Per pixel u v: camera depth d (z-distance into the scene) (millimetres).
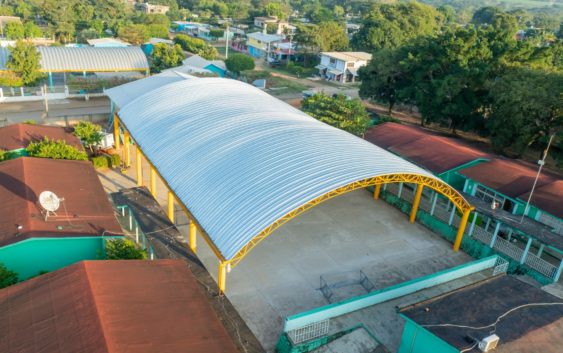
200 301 15961
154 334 13492
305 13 190625
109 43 83000
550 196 25797
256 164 21828
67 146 29094
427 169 30984
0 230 19797
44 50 56000
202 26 124375
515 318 15969
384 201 32719
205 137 26016
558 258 25938
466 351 13820
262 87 66812
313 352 16797
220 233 18328
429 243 27141
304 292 21516
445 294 17453
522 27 182250
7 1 124812
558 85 35906
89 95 54719
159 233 22875
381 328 18906
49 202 20734
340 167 20578
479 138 49000
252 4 193125
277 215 17766
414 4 106562
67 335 12828
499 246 25188
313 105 42281
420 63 49000
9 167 25469
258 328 18859
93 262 16344
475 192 29719
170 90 34594
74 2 109125
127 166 34594
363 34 96062
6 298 14922
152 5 163000
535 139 39750
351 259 24688
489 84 40188
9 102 50500
